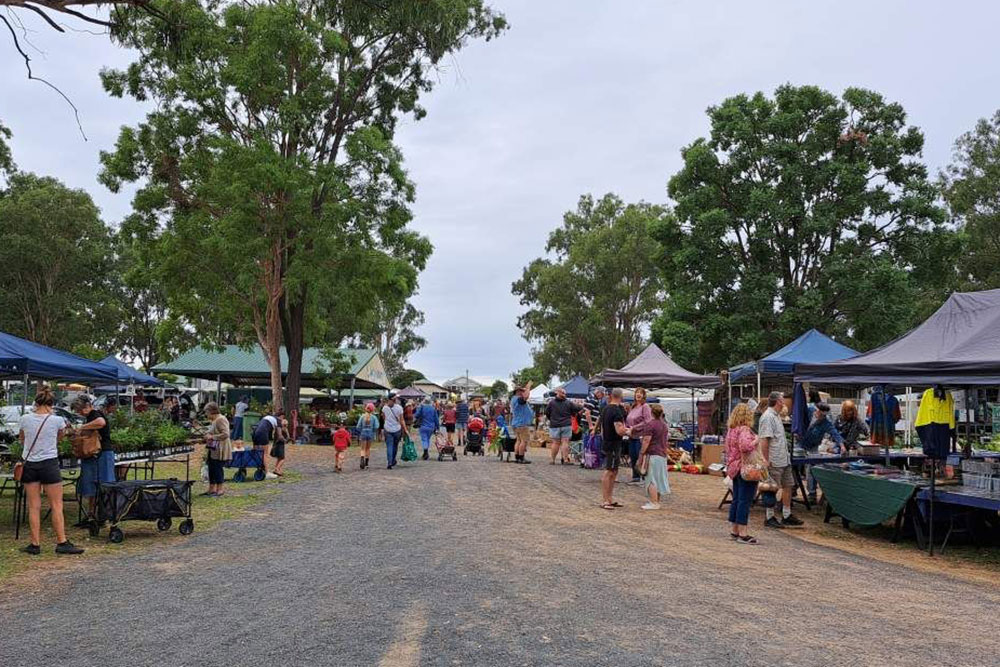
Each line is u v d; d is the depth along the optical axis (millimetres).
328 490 14555
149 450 12664
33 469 8469
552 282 57969
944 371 9742
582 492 14578
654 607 6160
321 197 26016
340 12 11461
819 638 5434
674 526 10836
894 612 6312
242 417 22422
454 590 6617
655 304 56375
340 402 41656
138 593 6637
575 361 60719
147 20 12172
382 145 25344
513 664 4711
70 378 13367
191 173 26703
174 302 29266
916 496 9820
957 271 41094
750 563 8266
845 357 16969
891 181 32312
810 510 13008
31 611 6055
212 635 5328
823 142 32438
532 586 6801
